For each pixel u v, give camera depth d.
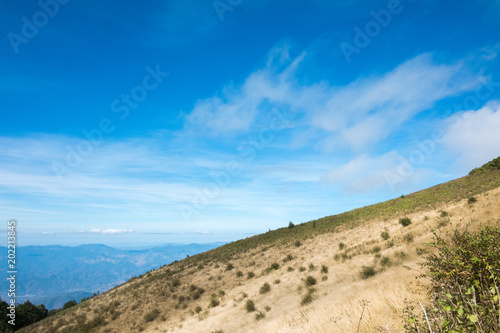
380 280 12.56
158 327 28.25
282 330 9.60
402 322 3.14
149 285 41.72
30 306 45.41
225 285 35.38
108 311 35.28
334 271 24.02
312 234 47.81
